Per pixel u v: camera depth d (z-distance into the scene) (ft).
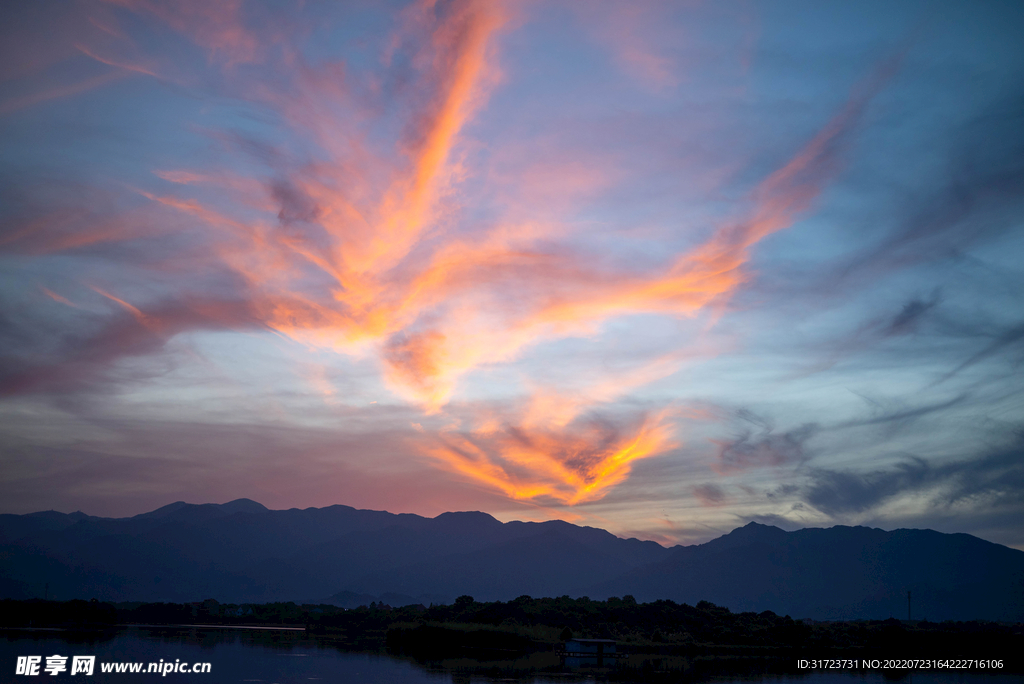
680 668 339.36
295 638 549.54
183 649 394.73
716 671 328.49
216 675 280.72
